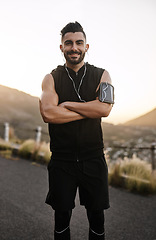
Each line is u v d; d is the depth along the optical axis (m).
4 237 2.71
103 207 1.85
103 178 1.85
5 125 11.05
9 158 7.70
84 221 3.30
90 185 1.84
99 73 1.87
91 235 1.94
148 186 4.79
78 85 1.83
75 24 1.79
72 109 1.77
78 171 1.82
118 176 5.21
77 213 3.59
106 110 1.78
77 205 3.94
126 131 112.69
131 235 2.94
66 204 1.82
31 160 7.59
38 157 7.52
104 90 1.79
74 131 1.80
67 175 1.83
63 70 1.87
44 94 1.84
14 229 2.92
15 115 112.31
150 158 5.59
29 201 3.91
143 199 4.36
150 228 3.15
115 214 3.60
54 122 1.79
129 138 91.81
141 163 5.39
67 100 1.83
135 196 4.53
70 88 1.84
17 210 3.50
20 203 3.79
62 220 1.88
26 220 3.19
